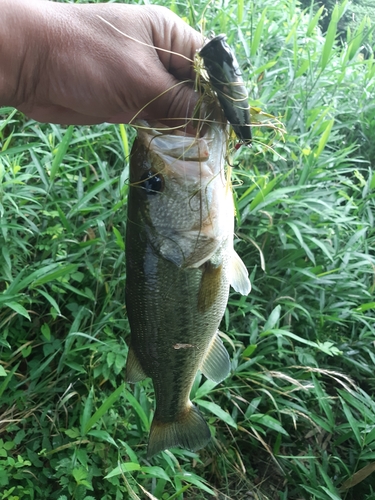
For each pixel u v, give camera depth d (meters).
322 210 0.67
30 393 0.51
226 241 0.32
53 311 0.53
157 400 0.38
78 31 0.28
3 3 0.27
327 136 0.65
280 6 1.02
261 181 0.62
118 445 0.50
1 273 0.50
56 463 0.47
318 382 0.57
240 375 0.57
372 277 0.70
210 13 0.82
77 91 0.29
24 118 0.67
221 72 0.25
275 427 0.52
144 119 0.30
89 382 0.52
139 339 0.35
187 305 0.33
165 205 0.30
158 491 0.45
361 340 0.65
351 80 0.92
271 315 0.57
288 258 0.63
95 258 0.58
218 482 0.55
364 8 1.67
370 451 0.54
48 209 0.58
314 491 0.51
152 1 0.78
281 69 0.75
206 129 0.29
